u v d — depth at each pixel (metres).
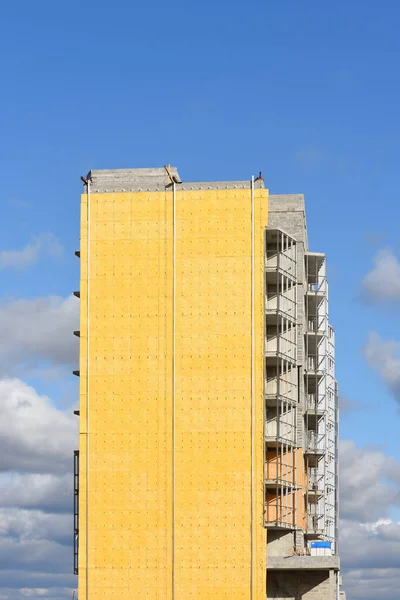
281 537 99.69
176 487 96.25
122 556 95.75
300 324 106.00
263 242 98.81
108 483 97.00
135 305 99.19
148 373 98.19
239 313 98.25
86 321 99.44
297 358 105.19
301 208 106.69
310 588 97.38
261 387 97.06
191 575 94.94
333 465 144.88
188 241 99.50
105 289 99.69
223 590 94.56
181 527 95.75
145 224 100.19
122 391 98.12
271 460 98.12
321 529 113.81
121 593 95.25
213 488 96.06
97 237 100.38
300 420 105.62
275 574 97.75
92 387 98.44
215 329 98.19
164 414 97.44
